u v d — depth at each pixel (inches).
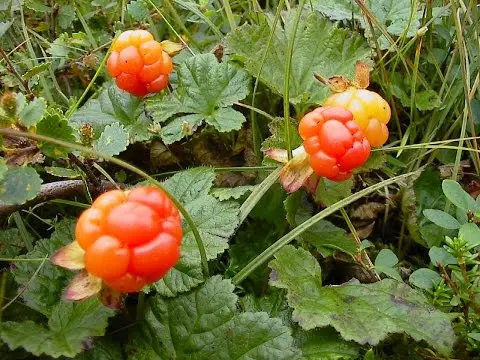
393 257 4.6
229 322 3.9
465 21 6.1
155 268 3.2
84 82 6.5
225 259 5.2
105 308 3.8
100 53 6.4
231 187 5.4
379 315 4.2
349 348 4.0
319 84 5.8
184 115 5.8
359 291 4.4
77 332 3.7
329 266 5.1
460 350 4.4
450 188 4.4
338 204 4.6
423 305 4.2
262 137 6.0
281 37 5.9
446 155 5.9
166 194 3.6
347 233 5.3
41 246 4.4
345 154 4.1
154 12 7.0
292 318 4.0
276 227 5.2
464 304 4.4
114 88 5.6
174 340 4.0
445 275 4.3
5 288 4.2
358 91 4.5
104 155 3.5
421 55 6.3
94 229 3.2
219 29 7.1
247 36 5.9
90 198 4.7
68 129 3.8
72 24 7.0
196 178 4.8
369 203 5.5
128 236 3.2
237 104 5.6
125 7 7.0
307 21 6.0
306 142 4.3
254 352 3.8
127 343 4.1
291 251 4.5
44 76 6.3
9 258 4.4
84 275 3.3
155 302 4.2
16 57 6.4
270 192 5.1
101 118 5.5
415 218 5.3
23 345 3.5
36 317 4.2
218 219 4.5
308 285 4.4
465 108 5.5
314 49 5.9
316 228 5.0
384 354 4.5
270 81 5.7
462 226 4.3
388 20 6.4
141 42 5.0
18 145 3.9
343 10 6.4
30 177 3.7
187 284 4.1
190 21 7.0
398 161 5.7
